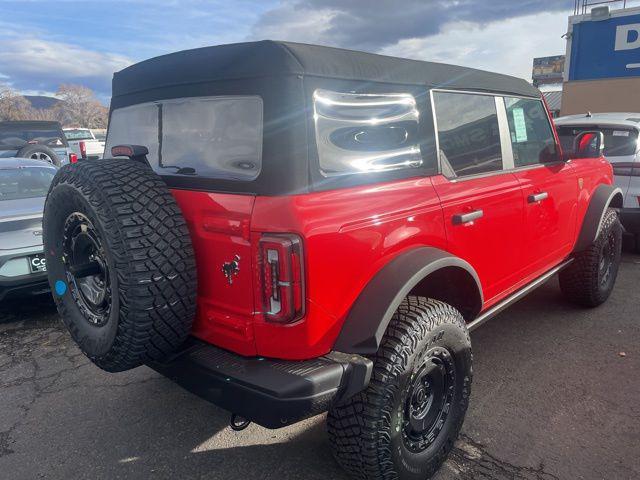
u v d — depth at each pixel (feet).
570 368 12.17
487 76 10.69
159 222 7.09
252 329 7.00
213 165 7.64
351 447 7.52
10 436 10.03
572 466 8.81
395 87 8.31
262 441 9.77
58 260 8.54
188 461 9.23
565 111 48.80
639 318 15.06
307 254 6.59
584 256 14.67
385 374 7.30
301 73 6.89
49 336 14.92
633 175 19.72
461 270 9.07
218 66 7.57
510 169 11.12
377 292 7.38
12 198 17.37
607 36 45.34
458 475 8.66
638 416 10.19
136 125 9.32
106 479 8.81
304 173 6.83
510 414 10.34
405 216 7.98
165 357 7.73
